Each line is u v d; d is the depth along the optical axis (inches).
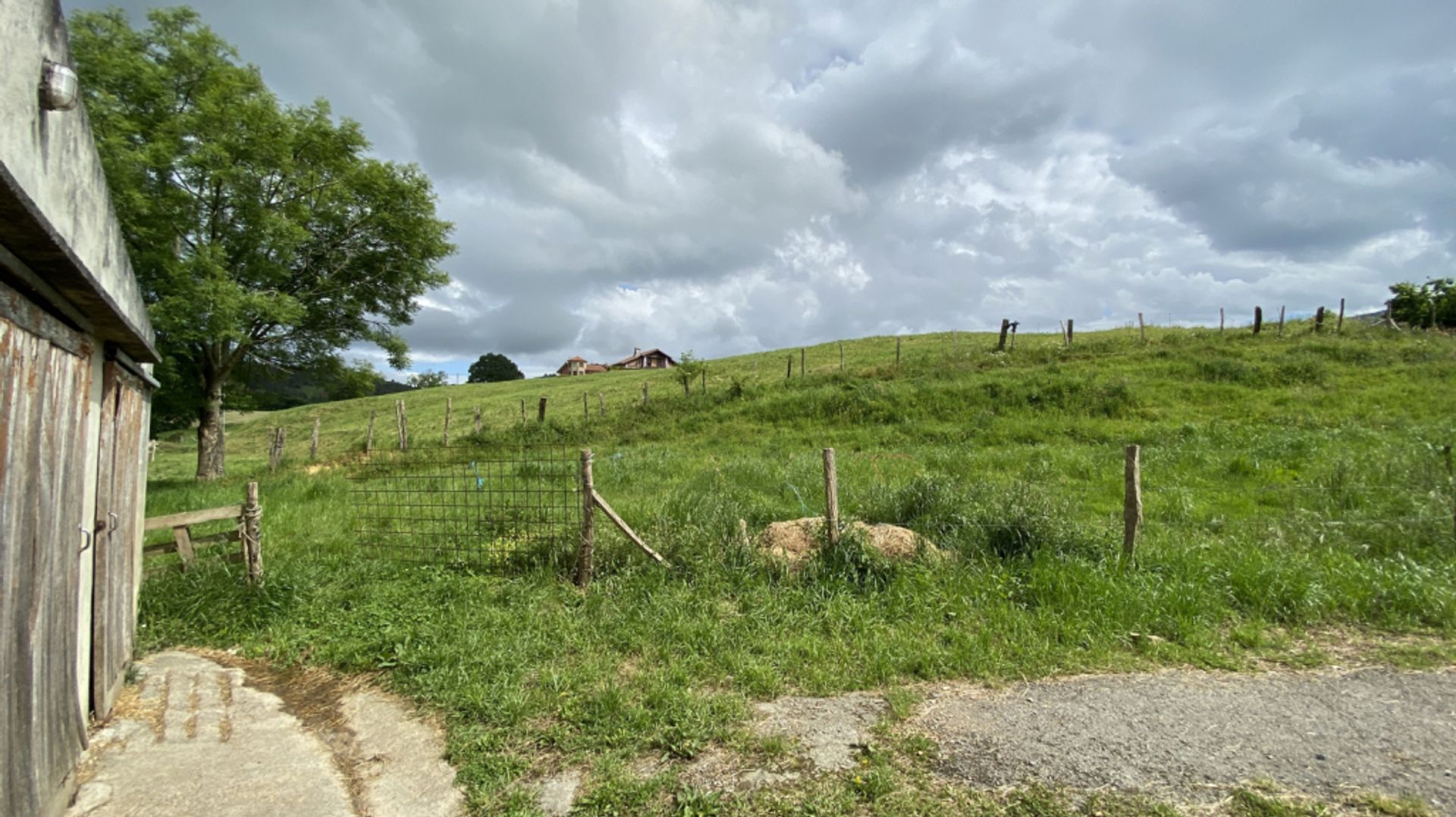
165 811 136.1
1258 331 976.9
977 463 528.4
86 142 135.1
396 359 821.9
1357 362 796.6
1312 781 130.3
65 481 142.9
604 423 922.1
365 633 223.1
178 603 249.0
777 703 171.0
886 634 207.3
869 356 1268.5
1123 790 128.4
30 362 122.6
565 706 170.9
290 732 171.0
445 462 347.6
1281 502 376.8
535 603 240.2
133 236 577.3
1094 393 735.1
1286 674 180.7
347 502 471.5
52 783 131.6
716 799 130.3
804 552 269.3
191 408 700.7
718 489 410.9
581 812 131.2
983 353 1002.7
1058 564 249.1
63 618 141.2
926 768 138.9
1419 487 338.0
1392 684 173.0
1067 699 168.2
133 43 625.0
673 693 171.6
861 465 521.3
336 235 751.7
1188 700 165.9
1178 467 477.7
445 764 152.3
